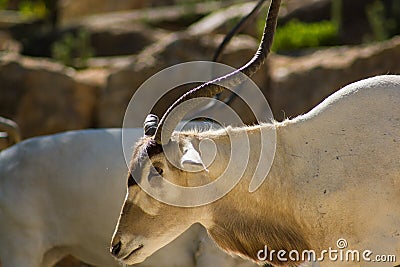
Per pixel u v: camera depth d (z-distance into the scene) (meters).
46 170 14.80
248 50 23.38
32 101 23.56
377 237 11.06
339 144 11.28
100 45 32.56
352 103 11.39
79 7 42.44
